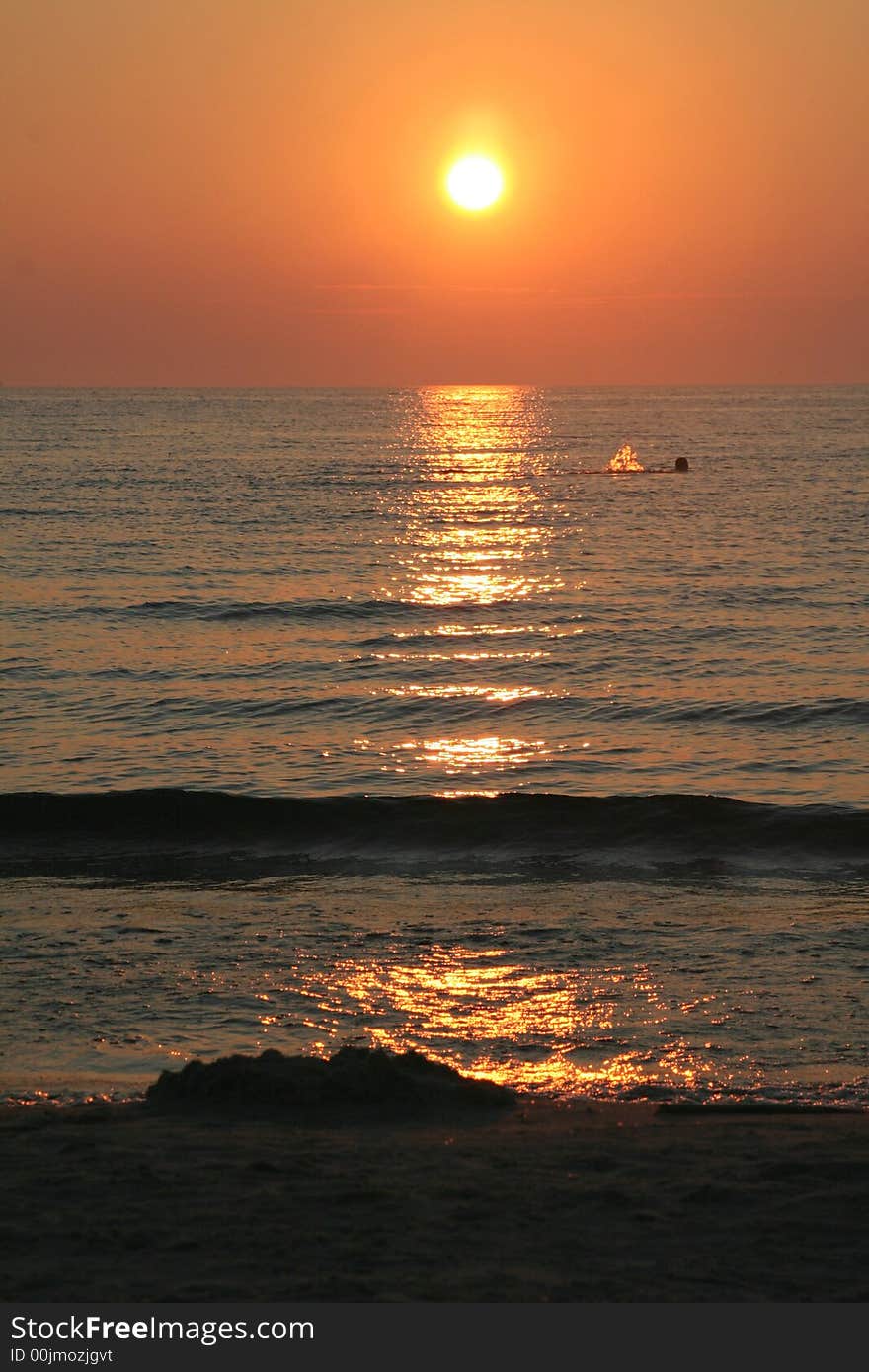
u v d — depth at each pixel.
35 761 48.53
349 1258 12.84
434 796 41.03
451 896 33.91
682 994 26.31
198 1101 19.36
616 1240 13.38
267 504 161.75
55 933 30.64
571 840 38.47
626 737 53.06
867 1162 15.95
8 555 111.69
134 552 115.12
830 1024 24.59
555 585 98.44
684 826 38.75
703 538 127.75
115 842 39.19
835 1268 12.70
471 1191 14.77
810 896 33.62
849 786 45.28
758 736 52.81
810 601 88.81
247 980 27.28
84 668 66.81
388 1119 18.56
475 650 73.44
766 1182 15.19
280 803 40.34
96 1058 22.98
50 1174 15.30
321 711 58.00
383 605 89.06
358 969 27.97
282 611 86.00
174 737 52.66
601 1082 21.83
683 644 74.88
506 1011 25.52
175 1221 13.72
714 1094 21.06
